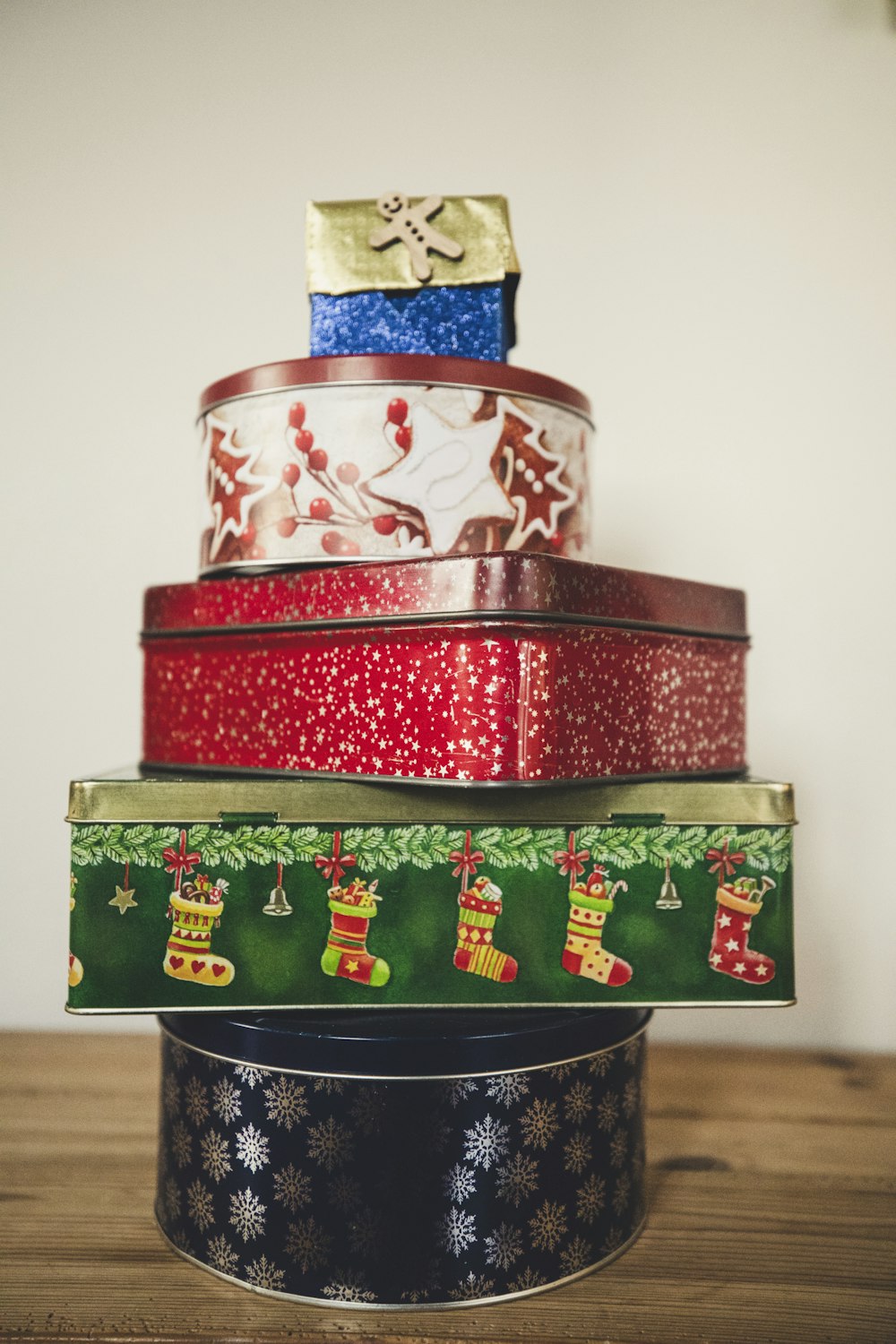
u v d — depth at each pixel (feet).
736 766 2.51
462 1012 2.12
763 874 2.13
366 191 3.56
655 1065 3.32
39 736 3.58
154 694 2.65
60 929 3.58
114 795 2.06
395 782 2.06
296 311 3.57
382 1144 1.96
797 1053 3.45
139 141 3.59
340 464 2.27
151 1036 3.53
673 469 3.54
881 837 3.49
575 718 2.05
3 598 3.59
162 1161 2.27
